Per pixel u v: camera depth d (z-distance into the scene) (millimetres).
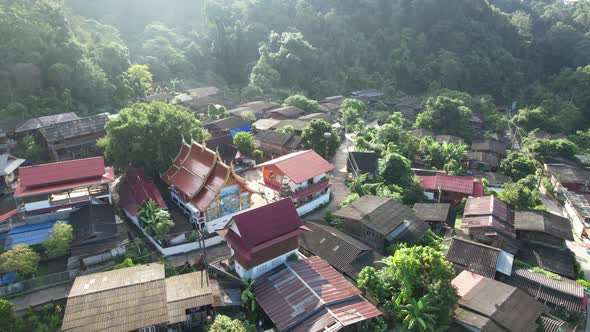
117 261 46812
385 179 71062
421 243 54156
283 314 37406
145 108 63719
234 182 53438
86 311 36188
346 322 36094
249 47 156250
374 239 53406
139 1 163375
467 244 51938
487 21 174125
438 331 38188
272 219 44469
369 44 166375
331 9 173375
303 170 60500
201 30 163500
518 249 55000
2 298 40875
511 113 141125
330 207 63625
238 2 176000
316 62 148250
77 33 114000
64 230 45094
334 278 42562
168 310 37031
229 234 44094
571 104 128750
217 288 41094
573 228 68688
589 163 92688
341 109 115188
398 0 177500
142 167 60156
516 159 86938
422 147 89000
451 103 107938
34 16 92438
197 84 136875
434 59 158625
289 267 43688
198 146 57406
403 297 39812
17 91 83250
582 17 189250
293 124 90938
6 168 59094
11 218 50219
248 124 93062
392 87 148625
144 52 138125
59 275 43281
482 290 43781
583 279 52656
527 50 172250
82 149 71125
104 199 54562
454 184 72750
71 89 90500
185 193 54719
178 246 48594
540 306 43000
